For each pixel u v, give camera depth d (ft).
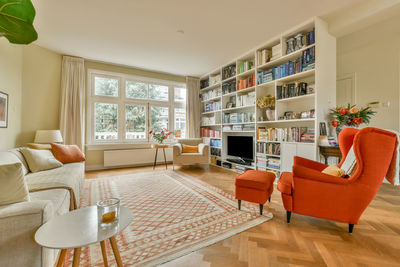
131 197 8.36
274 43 11.16
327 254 4.55
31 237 3.16
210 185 10.23
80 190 8.00
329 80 9.29
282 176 7.04
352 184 5.26
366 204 5.16
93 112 14.34
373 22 8.26
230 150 14.56
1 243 3.02
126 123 15.64
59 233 2.85
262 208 6.59
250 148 12.73
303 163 7.48
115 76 15.21
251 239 5.16
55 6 7.84
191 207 7.27
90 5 7.79
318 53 8.82
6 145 9.10
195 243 4.94
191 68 15.98
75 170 7.72
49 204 3.51
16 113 10.07
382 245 4.91
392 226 5.86
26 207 3.25
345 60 12.13
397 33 10.02
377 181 5.07
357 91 11.58
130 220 3.34
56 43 11.19
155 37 10.53
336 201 5.41
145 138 16.42
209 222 6.07
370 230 5.64
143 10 8.15
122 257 4.37
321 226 5.88
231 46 11.79
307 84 9.61
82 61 13.25
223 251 4.64
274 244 4.94
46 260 3.35
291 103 11.05
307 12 8.42
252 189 6.64
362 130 5.09
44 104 11.84
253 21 9.06
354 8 8.17
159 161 16.33
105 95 14.83
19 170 3.56
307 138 9.24
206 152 14.25
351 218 5.32
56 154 8.89
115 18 8.73
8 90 9.32
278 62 10.98
